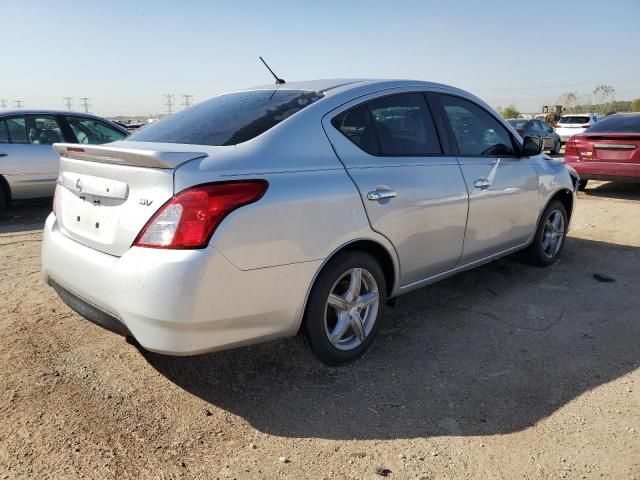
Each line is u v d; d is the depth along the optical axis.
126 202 2.56
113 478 2.25
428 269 3.61
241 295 2.53
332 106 3.13
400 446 2.50
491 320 3.87
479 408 2.79
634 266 5.17
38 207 8.35
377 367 3.20
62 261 2.87
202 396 2.87
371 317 3.27
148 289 2.38
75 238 2.89
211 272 2.40
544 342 3.53
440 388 2.98
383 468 2.35
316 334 2.93
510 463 2.38
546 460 2.40
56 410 2.70
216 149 2.70
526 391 2.95
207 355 3.30
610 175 8.87
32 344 3.38
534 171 4.59
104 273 2.55
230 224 2.45
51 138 7.75
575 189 5.43
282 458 2.40
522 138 4.56
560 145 22.09
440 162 3.60
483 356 3.34
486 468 2.35
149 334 2.42
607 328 3.74
